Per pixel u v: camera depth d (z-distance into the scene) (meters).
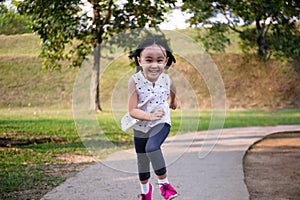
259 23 12.45
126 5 6.22
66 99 14.86
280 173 5.98
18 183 5.13
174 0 6.66
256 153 7.81
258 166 6.52
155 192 4.79
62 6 8.02
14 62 15.19
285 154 7.70
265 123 12.94
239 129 11.48
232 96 17.45
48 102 14.62
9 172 5.77
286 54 13.14
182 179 5.45
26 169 6.00
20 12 8.26
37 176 5.54
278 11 10.55
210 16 11.02
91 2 7.10
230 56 18.17
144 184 3.56
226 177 5.61
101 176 5.59
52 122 11.50
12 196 4.55
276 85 17.94
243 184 5.21
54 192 4.75
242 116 14.72
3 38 14.59
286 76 18.17
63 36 8.75
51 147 7.95
